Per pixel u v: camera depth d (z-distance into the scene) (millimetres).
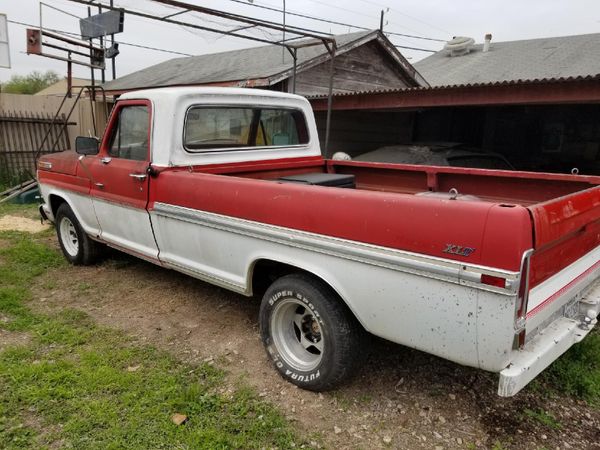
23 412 2838
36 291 4746
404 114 14445
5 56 10523
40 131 12188
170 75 15391
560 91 6988
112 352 3537
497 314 2129
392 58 14242
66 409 2865
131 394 3010
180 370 3326
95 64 11297
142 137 4012
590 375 3256
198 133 3943
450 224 2223
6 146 11711
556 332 2541
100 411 2840
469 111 13680
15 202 9594
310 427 2785
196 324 4031
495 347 2180
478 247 2135
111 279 5047
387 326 2576
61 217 5410
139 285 4875
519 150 13008
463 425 2814
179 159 3812
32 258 5656
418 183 4539
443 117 14172
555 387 3184
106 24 9672
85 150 4547
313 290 2898
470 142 13781
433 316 2350
